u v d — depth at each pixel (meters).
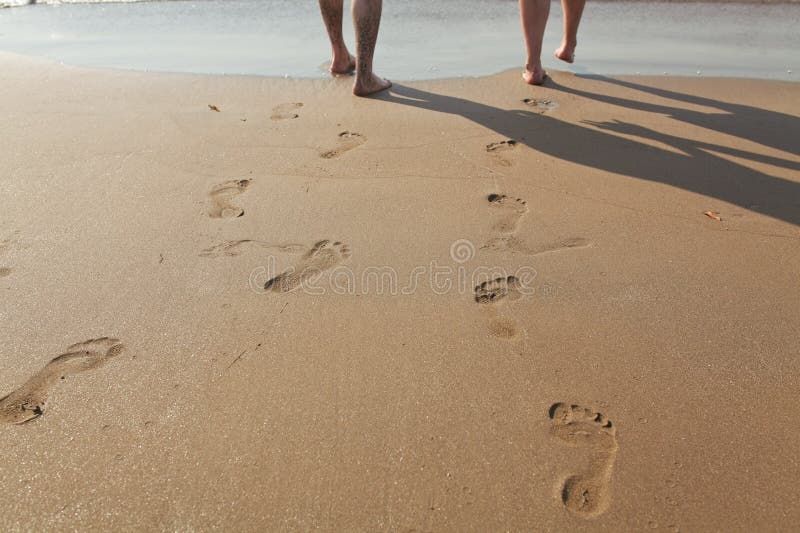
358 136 2.44
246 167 2.18
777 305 1.46
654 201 1.93
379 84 2.93
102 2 4.89
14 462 1.09
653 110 2.67
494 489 1.05
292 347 1.36
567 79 3.08
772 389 1.23
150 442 1.13
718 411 1.19
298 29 4.02
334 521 0.99
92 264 1.63
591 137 2.40
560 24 4.03
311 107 2.75
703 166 2.14
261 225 1.81
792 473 1.07
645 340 1.37
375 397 1.23
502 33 3.87
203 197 1.96
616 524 0.99
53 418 1.18
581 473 1.07
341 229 1.79
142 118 2.62
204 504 1.02
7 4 4.84
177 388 1.25
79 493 1.04
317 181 2.07
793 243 1.70
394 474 1.07
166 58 3.47
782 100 2.74
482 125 2.54
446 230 1.79
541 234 1.77
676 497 1.03
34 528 0.99
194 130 2.49
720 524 0.99
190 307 1.47
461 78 3.12
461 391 1.24
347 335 1.39
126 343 1.36
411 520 1.00
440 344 1.36
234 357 1.33
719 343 1.35
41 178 2.08
